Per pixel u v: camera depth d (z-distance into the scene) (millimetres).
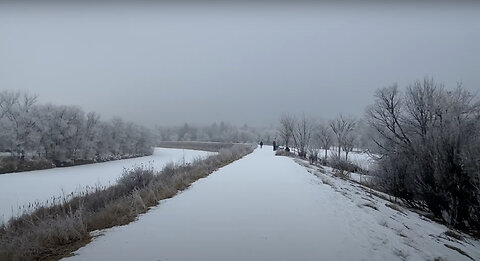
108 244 5738
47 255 5293
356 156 49375
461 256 7621
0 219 14109
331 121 57031
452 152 13891
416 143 17578
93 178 31531
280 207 9047
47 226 6516
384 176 20359
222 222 7320
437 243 8430
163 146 100625
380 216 9477
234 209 8641
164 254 5293
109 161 53281
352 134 54125
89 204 12555
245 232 6609
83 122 48906
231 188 12102
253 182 13773
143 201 8953
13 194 22281
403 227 9125
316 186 13391
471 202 13125
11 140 40531
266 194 11000
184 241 5965
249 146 54375
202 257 5203
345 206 9844
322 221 7719
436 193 14531
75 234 6078
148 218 7598
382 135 28531
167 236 6238
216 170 18609
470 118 17312
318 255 5480
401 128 26594
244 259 5180
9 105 42281
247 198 10211
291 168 20938
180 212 8219
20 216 12977
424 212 16062
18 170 36875
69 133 44938
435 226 11992
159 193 10289
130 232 6465
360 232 7012
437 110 22266
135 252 5355
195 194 10781
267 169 19734
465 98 21625
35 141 41344
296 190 12023
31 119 42438
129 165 45750
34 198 20750
